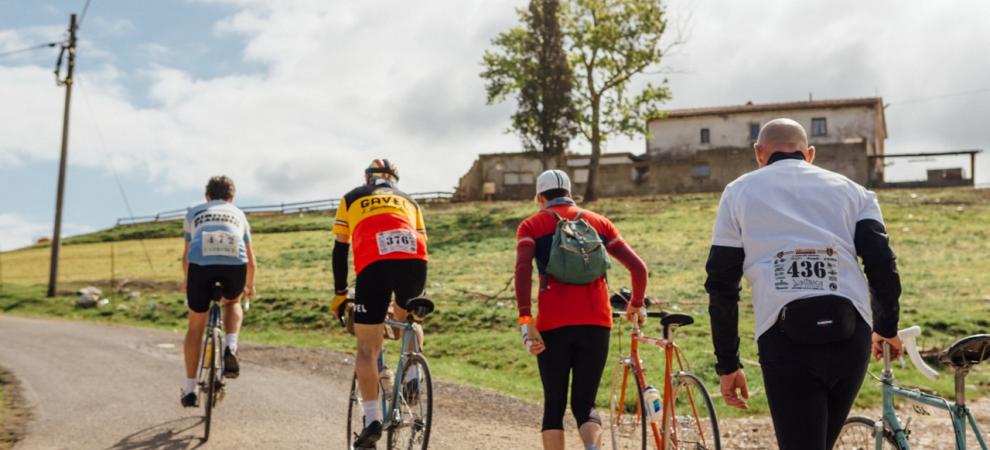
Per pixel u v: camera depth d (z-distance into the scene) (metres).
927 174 51.69
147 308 23.72
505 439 7.53
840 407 3.52
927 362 12.59
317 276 28.66
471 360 15.25
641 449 5.38
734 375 3.62
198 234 7.26
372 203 5.83
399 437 5.60
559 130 50.47
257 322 20.97
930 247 27.56
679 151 61.94
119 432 7.45
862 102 58.22
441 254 32.78
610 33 48.84
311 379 10.81
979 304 17.92
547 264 5.03
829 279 3.39
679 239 31.88
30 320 22.14
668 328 5.02
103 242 48.56
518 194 60.88
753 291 3.54
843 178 3.63
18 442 7.14
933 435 7.64
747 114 60.78
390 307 6.24
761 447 7.46
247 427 7.65
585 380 5.06
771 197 3.56
